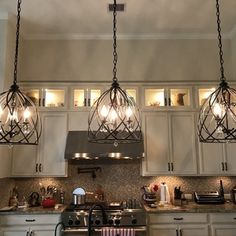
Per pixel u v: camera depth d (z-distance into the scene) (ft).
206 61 14.85
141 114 13.19
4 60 12.10
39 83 13.33
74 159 13.62
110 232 7.84
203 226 11.31
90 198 13.25
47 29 14.16
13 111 6.65
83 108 13.20
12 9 12.13
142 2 11.63
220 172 12.80
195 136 13.06
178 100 13.74
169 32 14.65
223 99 6.86
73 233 10.86
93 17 12.94
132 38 14.94
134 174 13.75
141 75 14.70
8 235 11.04
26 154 12.74
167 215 11.39
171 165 12.79
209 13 12.57
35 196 13.01
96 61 14.82
